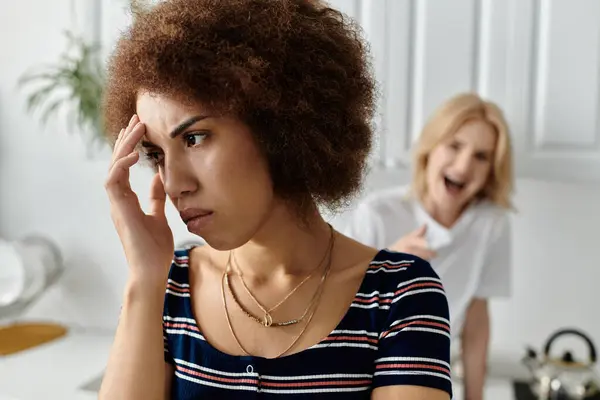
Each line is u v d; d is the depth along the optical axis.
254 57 0.54
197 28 0.54
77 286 2.06
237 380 0.59
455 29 1.52
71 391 1.48
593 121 1.48
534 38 1.49
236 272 0.66
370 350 0.60
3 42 2.01
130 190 0.65
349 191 0.64
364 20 1.55
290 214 0.62
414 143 1.57
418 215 1.58
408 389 0.57
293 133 0.56
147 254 0.63
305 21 0.58
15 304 1.84
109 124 0.65
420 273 0.63
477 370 1.63
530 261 1.79
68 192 2.03
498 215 1.60
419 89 1.55
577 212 1.75
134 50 0.56
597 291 1.76
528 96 1.51
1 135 2.06
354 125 0.61
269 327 0.62
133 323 0.61
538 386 1.55
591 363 1.51
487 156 1.50
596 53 1.46
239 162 0.55
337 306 0.62
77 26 1.90
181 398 0.62
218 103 0.53
